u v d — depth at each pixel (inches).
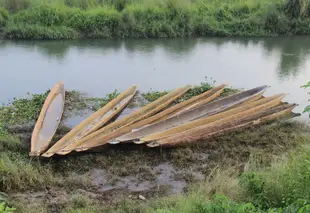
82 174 227.9
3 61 439.8
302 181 165.8
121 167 235.9
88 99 340.8
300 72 437.4
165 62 460.8
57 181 217.0
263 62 472.4
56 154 238.4
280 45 553.0
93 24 553.3
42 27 538.0
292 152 235.6
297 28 610.5
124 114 314.8
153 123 282.2
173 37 572.4
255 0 644.7
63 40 535.2
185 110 305.9
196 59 477.1
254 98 338.3
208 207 152.9
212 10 617.6
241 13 627.5
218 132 270.1
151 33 565.0
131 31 560.4
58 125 284.8
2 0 562.9
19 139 261.9
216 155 252.8
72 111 314.7
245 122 285.3
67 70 420.2
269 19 608.7
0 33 527.2
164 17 581.9
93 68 430.0
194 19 594.9
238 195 181.6
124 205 196.4
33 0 584.4
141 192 214.5
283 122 297.4
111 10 571.8
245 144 267.0
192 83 396.8
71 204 196.4
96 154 247.1
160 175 231.6
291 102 349.1
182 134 260.8
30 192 207.6
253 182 180.9
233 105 321.1
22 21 544.4
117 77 404.8
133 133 266.7
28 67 424.5
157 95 353.1
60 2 586.6
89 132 270.8
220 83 399.2
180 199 186.5
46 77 397.1
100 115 300.4
